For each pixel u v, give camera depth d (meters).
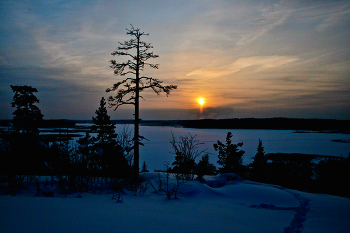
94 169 11.52
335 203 8.38
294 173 26.22
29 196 7.89
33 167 11.60
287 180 21.47
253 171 23.53
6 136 11.05
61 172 9.60
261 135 156.25
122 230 4.58
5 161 9.38
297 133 179.50
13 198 6.80
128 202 7.95
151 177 14.63
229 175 13.67
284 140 122.69
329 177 18.20
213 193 10.30
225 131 186.75
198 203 8.61
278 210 7.84
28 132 17.20
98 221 5.07
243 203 8.92
